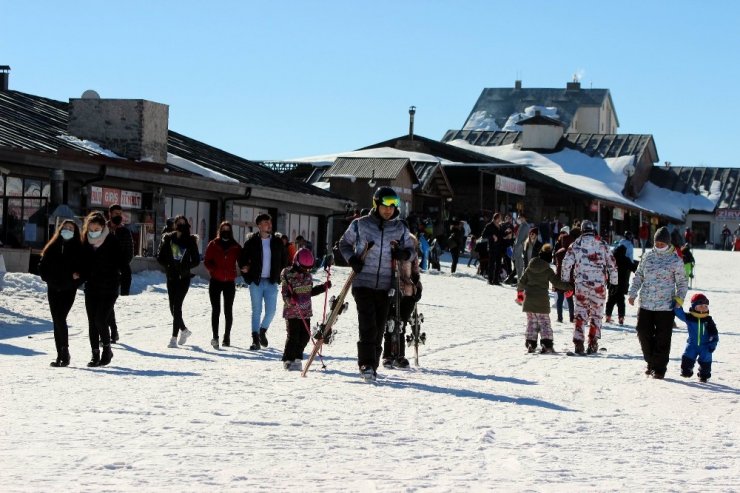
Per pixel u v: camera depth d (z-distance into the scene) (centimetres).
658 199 10581
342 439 938
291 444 905
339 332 2130
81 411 1058
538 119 10338
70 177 3216
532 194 7656
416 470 812
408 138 7769
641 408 1271
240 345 1894
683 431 1091
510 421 1091
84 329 2045
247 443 901
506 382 1451
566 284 1891
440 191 6456
